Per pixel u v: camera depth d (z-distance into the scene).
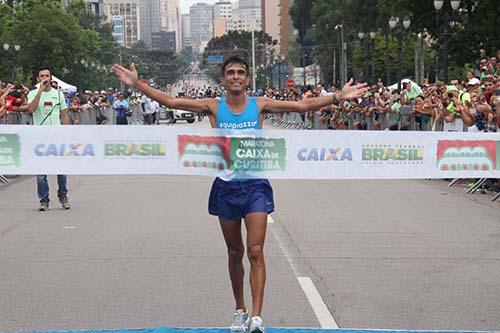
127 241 10.33
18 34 59.16
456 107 15.34
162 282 8.11
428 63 70.62
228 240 6.18
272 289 7.84
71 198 15.12
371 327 6.60
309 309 7.13
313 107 6.14
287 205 13.81
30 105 12.32
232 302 7.32
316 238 10.52
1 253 9.70
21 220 12.31
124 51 128.00
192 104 6.18
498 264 9.02
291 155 6.32
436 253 9.59
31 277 8.42
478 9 41.31
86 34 76.81
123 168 6.50
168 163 6.41
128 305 7.27
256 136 6.19
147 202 14.29
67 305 7.30
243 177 6.09
